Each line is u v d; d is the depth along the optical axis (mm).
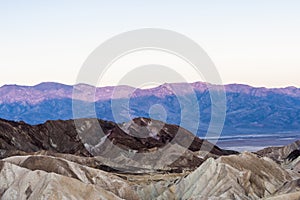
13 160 63094
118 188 63375
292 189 65688
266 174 73688
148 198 72000
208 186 67188
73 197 48938
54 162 62469
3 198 52938
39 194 49219
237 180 67688
